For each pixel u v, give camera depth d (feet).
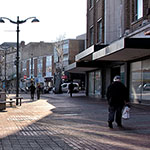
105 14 87.71
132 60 72.49
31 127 32.35
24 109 55.42
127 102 32.55
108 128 31.65
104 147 22.40
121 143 23.88
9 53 295.28
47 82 233.35
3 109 53.36
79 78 209.87
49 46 245.86
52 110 53.11
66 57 208.33
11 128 31.53
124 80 77.25
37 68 249.75
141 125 33.65
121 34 77.30
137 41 52.31
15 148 22.09
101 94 96.53
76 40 208.85
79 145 23.15
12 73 276.00
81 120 38.55
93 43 101.24
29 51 263.90
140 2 63.67
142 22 61.00
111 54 61.87
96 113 47.55
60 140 25.17
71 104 68.08
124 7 71.87
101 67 95.71
